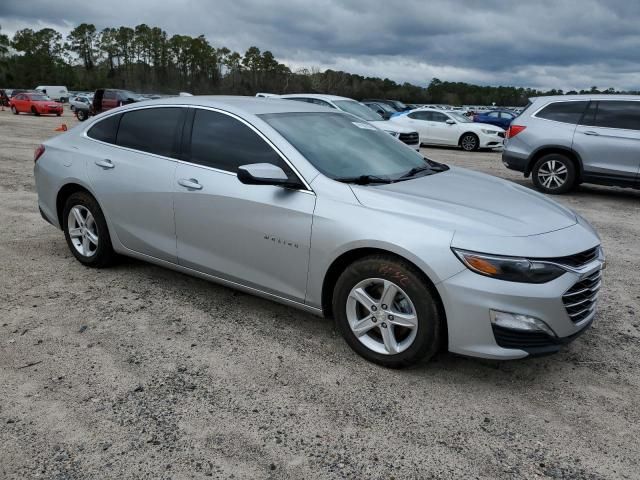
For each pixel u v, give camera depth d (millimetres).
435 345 3219
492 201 3584
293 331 3943
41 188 5227
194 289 4660
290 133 3904
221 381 3277
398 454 2689
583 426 2947
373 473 2557
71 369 3359
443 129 19844
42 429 2799
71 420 2875
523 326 3023
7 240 5887
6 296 4402
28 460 2580
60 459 2592
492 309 3023
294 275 3668
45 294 4469
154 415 2936
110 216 4672
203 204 4000
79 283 4723
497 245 3051
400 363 3354
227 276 4047
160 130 4418
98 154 4738
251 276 3902
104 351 3588
